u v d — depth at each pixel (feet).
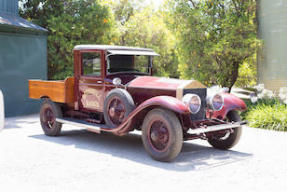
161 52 59.77
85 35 43.19
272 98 33.12
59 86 22.65
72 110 23.59
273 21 33.53
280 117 26.45
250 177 14.55
